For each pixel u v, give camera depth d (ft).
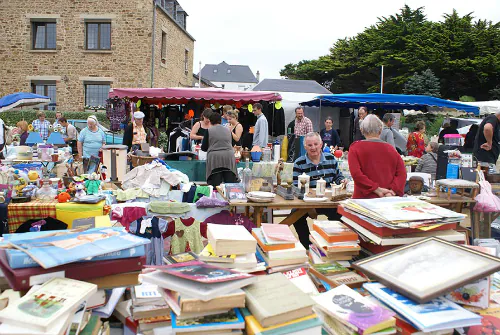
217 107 30.94
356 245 7.43
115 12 54.44
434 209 7.28
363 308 5.16
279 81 60.70
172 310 4.95
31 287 5.15
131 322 5.90
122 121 32.24
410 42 102.42
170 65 63.62
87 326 5.16
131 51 54.75
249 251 6.47
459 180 12.73
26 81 55.16
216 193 13.85
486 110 40.83
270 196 12.03
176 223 11.08
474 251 5.87
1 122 25.03
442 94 100.83
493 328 5.15
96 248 5.61
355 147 10.72
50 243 5.75
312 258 8.18
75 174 14.51
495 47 98.58
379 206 7.35
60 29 54.60
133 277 5.80
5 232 10.41
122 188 13.57
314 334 4.82
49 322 4.21
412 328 4.91
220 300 4.80
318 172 13.93
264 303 4.92
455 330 5.06
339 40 121.60
